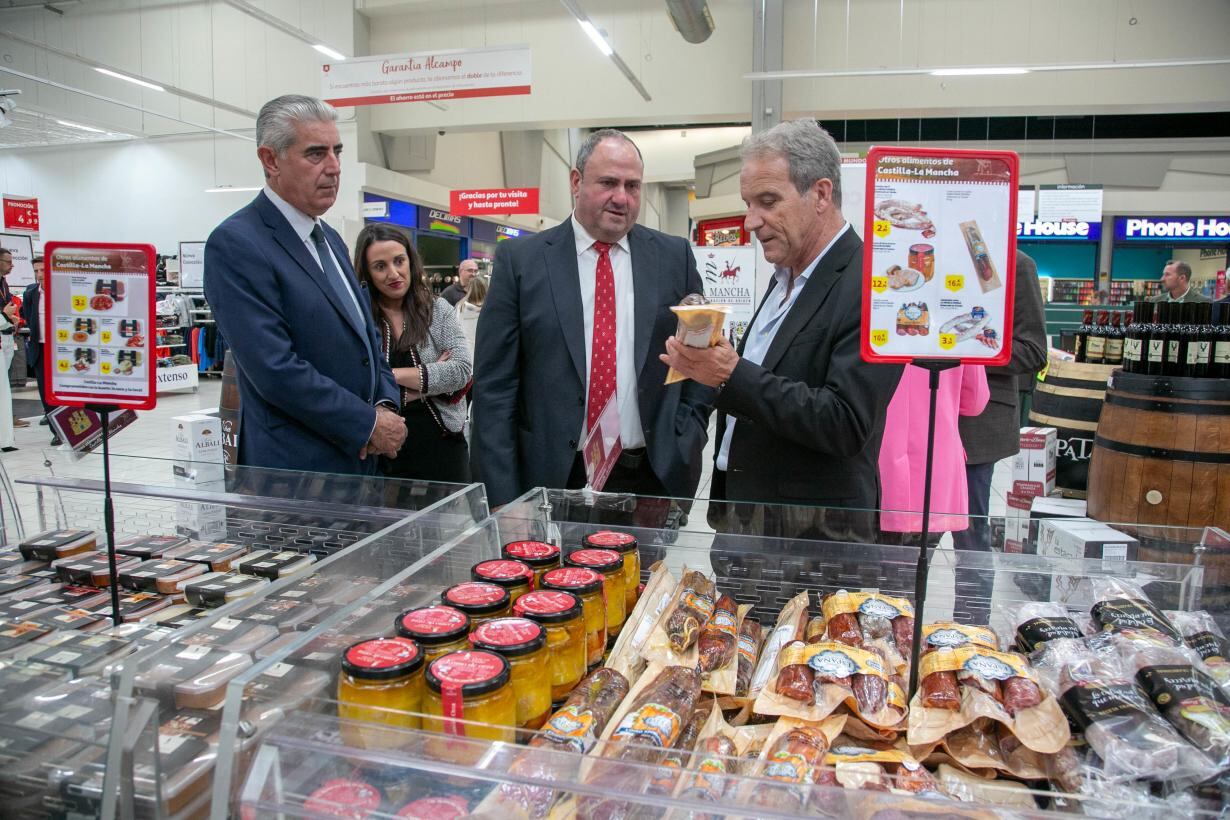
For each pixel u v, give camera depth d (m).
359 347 2.09
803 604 1.35
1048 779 0.91
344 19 11.86
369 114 12.48
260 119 1.96
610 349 2.04
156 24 13.22
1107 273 15.53
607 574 1.25
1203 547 1.27
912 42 9.99
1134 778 0.85
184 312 12.05
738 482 1.80
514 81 7.19
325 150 1.97
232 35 12.80
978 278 1.03
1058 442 4.35
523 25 11.57
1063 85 9.71
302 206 2.01
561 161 20.55
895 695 1.02
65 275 1.26
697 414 2.12
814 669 1.05
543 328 2.03
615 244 2.08
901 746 0.98
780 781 0.75
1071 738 0.94
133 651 1.11
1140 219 15.36
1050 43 9.68
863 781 0.82
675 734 0.94
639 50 11.23
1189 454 2.54
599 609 1.16
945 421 2.13
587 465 1.91
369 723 0.79
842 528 1.45
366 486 1.69
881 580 1.39
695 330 1.43
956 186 1.03
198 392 11.02
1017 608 1.25
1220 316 2.54
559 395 2.02
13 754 0.85
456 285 7.55
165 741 0.81
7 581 1.48
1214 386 2.52
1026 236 15.77
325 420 1.91
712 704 1.08
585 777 0.75
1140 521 2.64
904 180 1.02
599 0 11.30
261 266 1.90
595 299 2.04
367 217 12.42
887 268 1.03
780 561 1.43
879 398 1.54
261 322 1.88
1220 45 9.30
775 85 10.11
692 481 2.05
